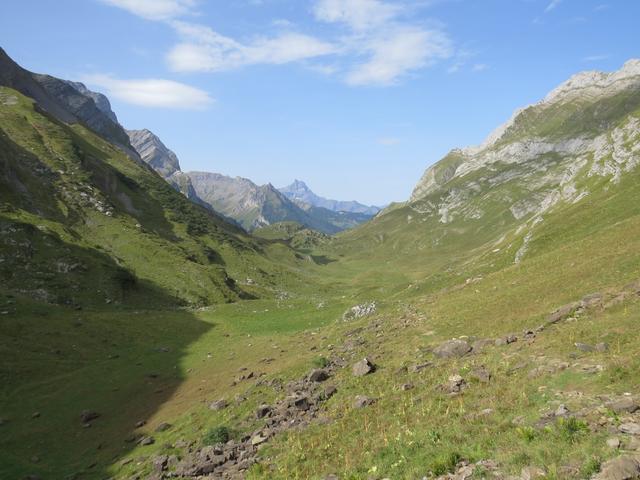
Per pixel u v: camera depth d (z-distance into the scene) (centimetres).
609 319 2619
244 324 7319
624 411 1525
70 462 3072
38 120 15175
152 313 7619
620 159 9294
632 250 3903
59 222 10694
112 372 4950
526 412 1750
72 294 7681
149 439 3136
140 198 15900
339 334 5109
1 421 3741
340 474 1786
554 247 6969
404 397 2466
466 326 3872
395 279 17388
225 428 2795
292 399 3034
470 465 1468
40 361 4953
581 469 1227
